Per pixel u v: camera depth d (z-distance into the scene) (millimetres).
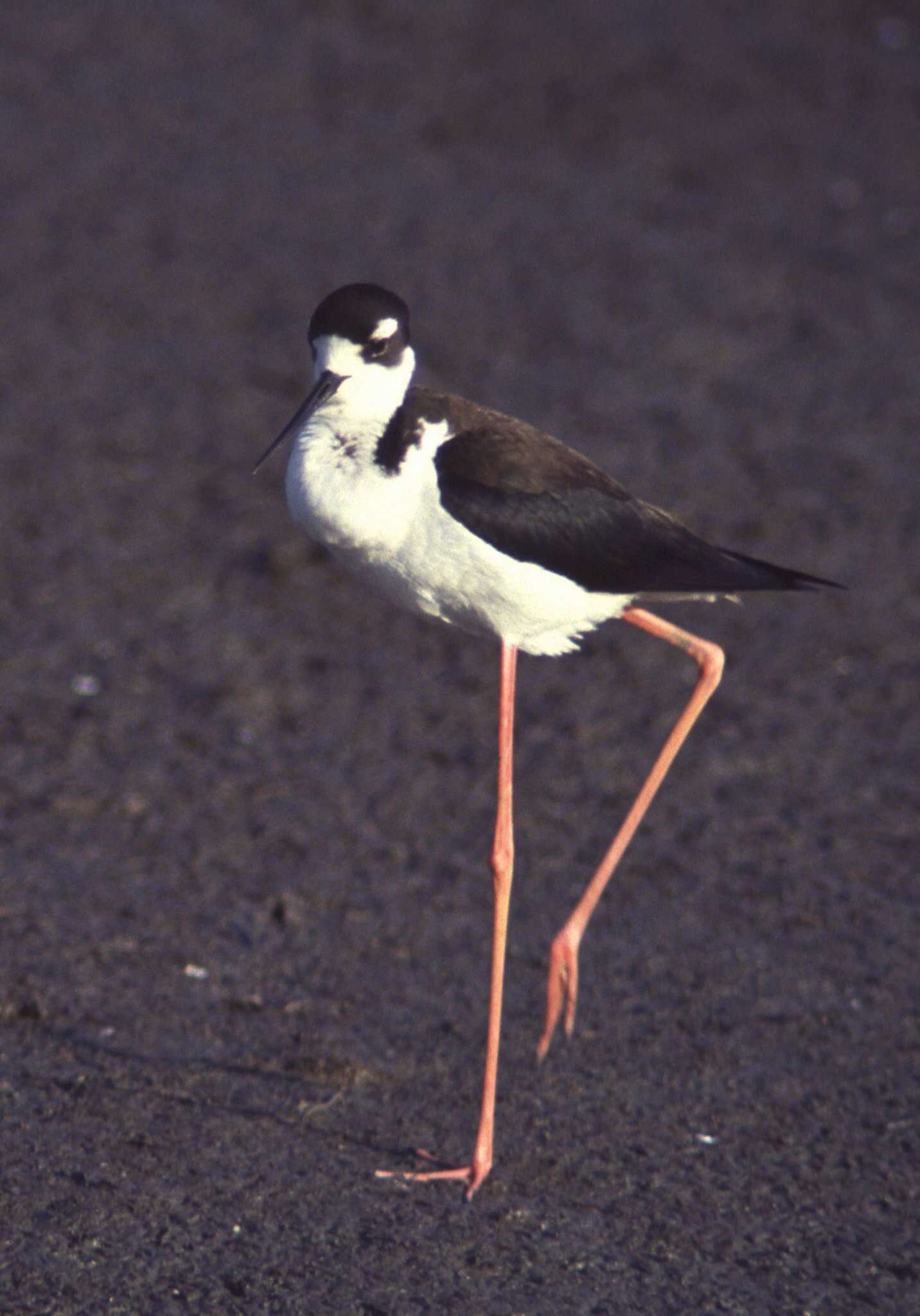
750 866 9164
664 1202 6449
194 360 16500
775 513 13742
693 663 11719
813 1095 7207
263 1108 6832
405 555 6902
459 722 10766
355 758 10234
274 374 16281
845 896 8875
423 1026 7605
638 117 23703
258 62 25438
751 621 12266
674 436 15094
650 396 15930
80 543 12953
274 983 7863
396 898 8734
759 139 23047
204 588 12438
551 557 6895
